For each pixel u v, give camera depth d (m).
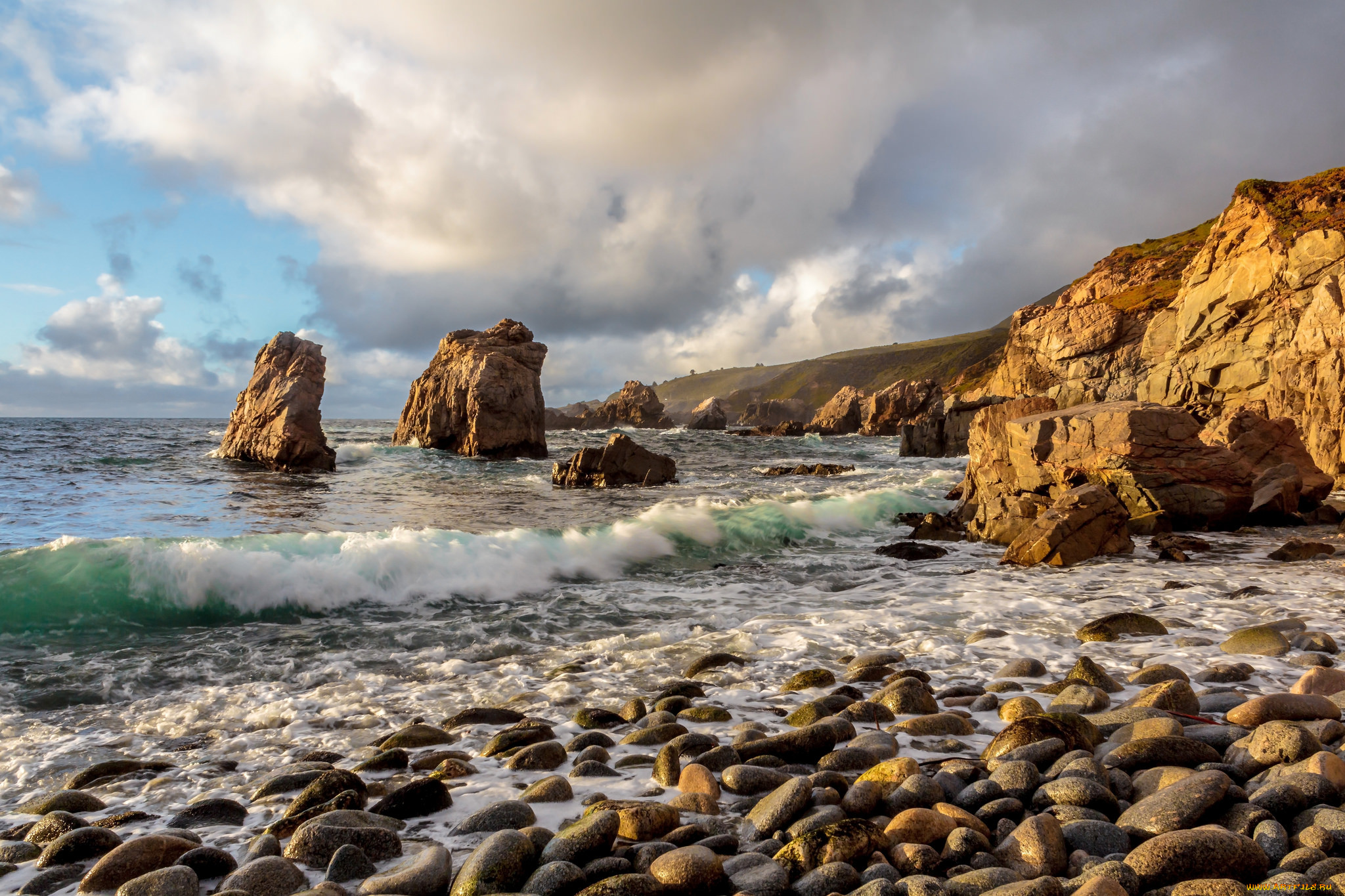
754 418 186.62
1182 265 85.12
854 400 112.94
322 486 28.98
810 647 8.59
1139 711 5.38
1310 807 3.65
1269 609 9.76
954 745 5.21
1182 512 17.75
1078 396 71.56
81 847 3.94
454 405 48.88
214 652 8.63
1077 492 15.55
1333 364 25.69
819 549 17.08
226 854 3.81
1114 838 3.58
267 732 6.17
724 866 3.51
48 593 9.58
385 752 5.26
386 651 8.77
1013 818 3.91
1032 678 7.07
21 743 5.96
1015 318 81.25
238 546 11.80
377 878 3.42
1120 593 11.39
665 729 5.65
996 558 15.70
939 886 3.13
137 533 17.19
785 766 4.90
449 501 25.06
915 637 8.95
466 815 4.38
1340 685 5.91
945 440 57.62
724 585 12.85
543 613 10.70
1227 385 46.41
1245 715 5.18
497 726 6.20
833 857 3.46
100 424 94.38
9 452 38.81
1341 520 17.48
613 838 3.70
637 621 10.24
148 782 5.14
